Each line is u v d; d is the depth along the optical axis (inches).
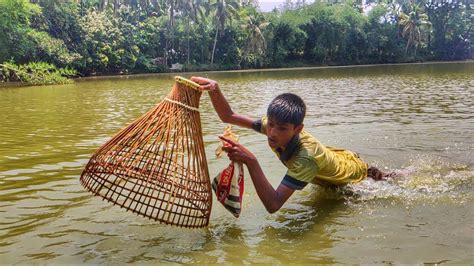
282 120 127.0
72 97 621.0
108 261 105.2
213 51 1934.1
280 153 136.0
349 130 283.1
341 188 159.6
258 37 1985.7
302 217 134.7
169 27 1814.7
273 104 129.5
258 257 107.3
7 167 194.2
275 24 2135.8
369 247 112.3
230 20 1929.1
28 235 120.0
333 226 127.0
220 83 957.2
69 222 128.9
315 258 106.6
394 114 368.2
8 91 756.6
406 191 157.2
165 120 126.0
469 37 2576.3
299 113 128.0
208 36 1971.0
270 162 192.9
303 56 2319.1
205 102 497.0
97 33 1541.6
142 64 1704.0
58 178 174.2
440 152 213.5
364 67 1914.4
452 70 1348.4
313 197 154.2
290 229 125.1
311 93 636.1
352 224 128.3
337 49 2298.2
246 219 133.0
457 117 339.3
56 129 313.1
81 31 1494.8
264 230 124.5
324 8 2244.1
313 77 1140.5
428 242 114.4
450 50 2605.8
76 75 1450.5
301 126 130.6
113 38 1596.9
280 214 137.3
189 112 126.8
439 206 141.5
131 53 1640.0
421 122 315.6
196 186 123.5
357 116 359.3
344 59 2364.7
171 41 1899.6
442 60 2576.3
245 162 123.4
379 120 331.9
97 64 1517.0
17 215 134.4
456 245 112.2
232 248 112.7
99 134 287.3
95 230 123.3
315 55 2292.1
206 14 1929.1
